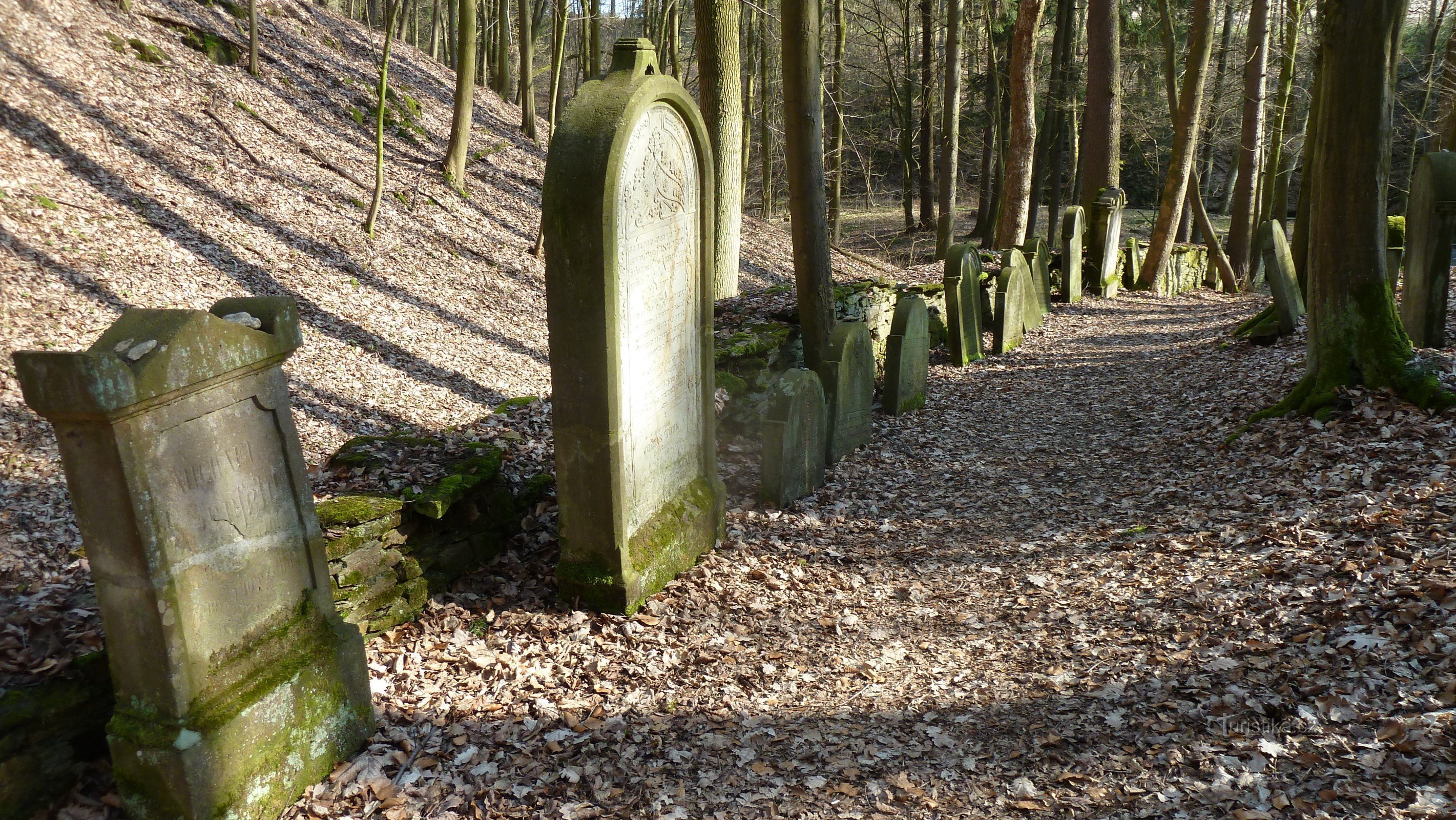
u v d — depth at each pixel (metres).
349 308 11.82
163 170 12.12
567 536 5.11
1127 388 10.68
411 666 4.51
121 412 2.82
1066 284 17.50
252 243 11.88
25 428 6.89
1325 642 4.03
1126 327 14.95
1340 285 7.07
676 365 5.66
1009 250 14.60
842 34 23.61
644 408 5.27
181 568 3.10
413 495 4.96
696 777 3.73
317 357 10.33
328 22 21.83
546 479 6.11
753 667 4.70
